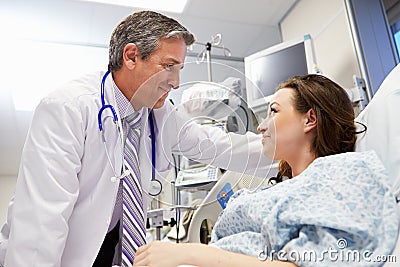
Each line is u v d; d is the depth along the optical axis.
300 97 1.14
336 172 0.84
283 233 0.76
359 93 1.84
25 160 1.03
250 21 2.61
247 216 0.89
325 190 0.80
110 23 2.48
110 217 1.06
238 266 0.73
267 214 0.82
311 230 0.75
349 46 2.05
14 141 3.78
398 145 0.97
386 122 1.04
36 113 1.09
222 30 2.66
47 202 0.97
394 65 1.97
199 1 2.38
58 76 2.87
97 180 1.12
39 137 1.05
